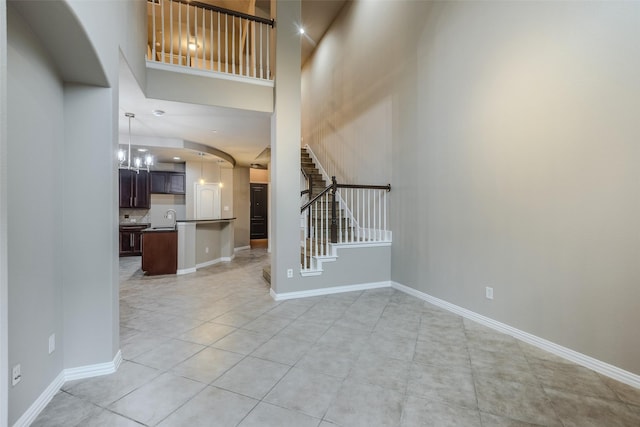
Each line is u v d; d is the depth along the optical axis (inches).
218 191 310.0
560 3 93.4
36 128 70.2
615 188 81.9
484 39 118.1
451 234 135.6
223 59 273.6
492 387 79.1
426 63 148.2
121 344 105.0
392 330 116.7
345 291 169.5
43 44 71.2
